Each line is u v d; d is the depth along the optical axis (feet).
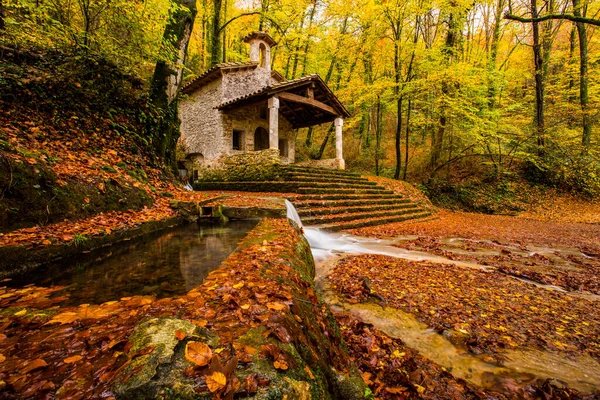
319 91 44.47
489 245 21.71
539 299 11.30
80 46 20.76
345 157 69.72
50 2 19.74
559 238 24.98
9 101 15.05
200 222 17.29
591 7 44.06
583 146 45.78
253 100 41.29
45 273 7.80
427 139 66.85
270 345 3.94
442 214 42.47
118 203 14.03
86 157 15.83
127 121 22.24
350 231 24.85
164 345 3.59
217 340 3.99
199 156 52.47
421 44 49.14
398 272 14.15
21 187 9.66
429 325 9.09
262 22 56.70
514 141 49.65
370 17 47.78
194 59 57.67
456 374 6.95
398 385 6.46
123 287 6.81
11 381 3.16
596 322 9.48
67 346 3.97
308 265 10.82
